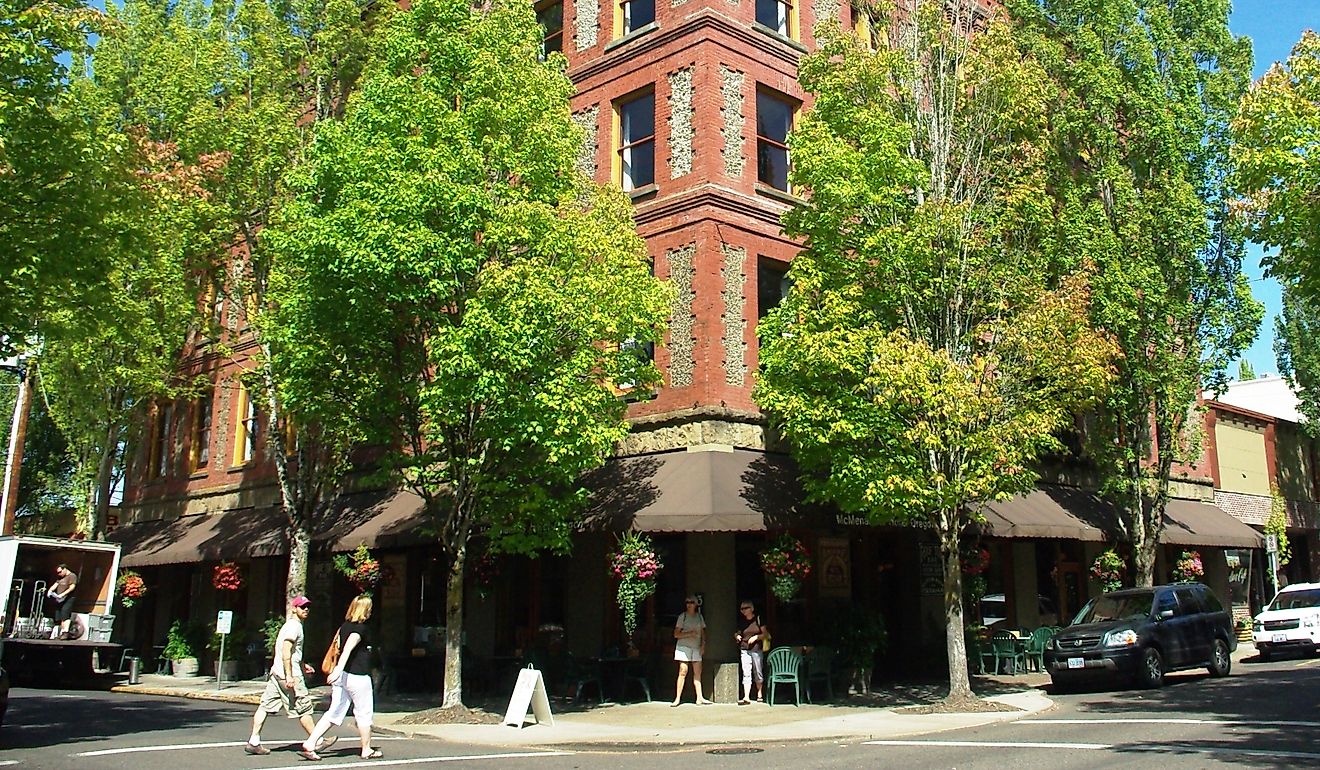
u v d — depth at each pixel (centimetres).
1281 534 3222
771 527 1692
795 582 1733
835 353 1588
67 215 1327
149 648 3112
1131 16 2339
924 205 1706
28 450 4459
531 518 1680
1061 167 2250
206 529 2795
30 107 1254
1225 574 3150
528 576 2136
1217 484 3158
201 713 1738
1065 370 1652
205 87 2138
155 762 1103
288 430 2681
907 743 1287
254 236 2214
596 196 1839
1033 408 1688
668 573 1930
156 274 2144
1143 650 1858
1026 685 2009
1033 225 1839
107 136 1378
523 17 1830
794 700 1806
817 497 1706
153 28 2475
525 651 2008
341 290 1564
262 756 1176
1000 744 1213
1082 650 1858
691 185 1991
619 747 1336
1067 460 2511
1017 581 2478
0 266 1252
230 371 2964
